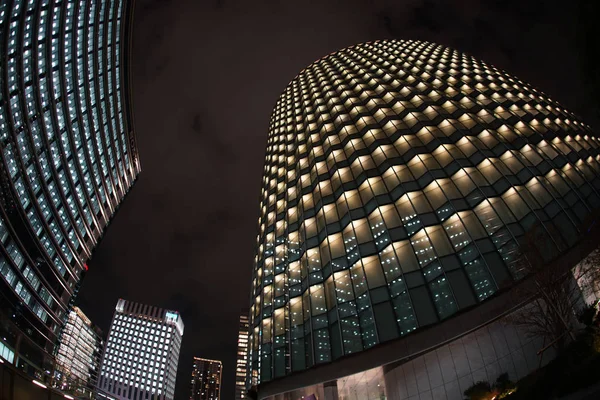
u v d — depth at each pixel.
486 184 37.38
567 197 35.38
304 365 37.84
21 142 82.88
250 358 49.38
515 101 52.53
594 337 20.94
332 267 41.31
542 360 26.45
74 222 109.06
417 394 31.41
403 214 39.41
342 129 57.38
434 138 45.06
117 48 117.56
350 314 36.72
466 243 33.81
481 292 30.62
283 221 55.50
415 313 32.62
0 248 82.06
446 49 81.06
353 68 79.56
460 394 29.06
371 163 47.34
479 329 30.19
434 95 55.59
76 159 104.75
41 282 99.00
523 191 35.91
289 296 44.97
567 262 29.16
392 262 36.81
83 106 103.44
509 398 23.69
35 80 83.88
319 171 53.81
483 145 41.91
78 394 25.42
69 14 92.31
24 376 19.98
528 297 27.83
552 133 44.72
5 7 73.12
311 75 89.38
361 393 37.28
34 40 82.31
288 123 76.44
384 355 32.56
